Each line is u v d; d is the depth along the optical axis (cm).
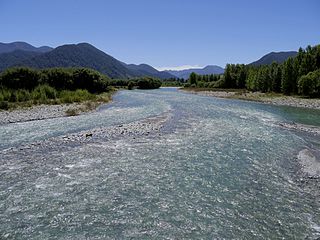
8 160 1708
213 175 1537
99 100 5288
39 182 1392
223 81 12038
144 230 1017
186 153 1914
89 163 1680
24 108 3847
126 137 2317
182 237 979
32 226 1027
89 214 1115
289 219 1102
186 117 3456
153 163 1703
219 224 1062
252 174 1564
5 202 1188
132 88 12494
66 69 7356
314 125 3192
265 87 8719
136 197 1262
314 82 6762
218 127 2836
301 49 8319
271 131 2711
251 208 1184
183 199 1253
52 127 2708
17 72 6097
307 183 1456
